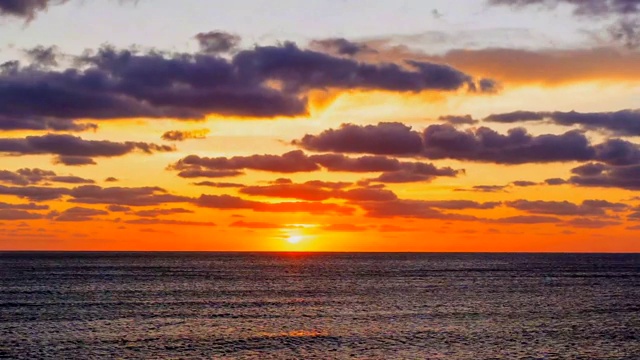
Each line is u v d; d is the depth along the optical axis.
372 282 145.12
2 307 90.25
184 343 63.72
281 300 102.19
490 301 102.00
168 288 125.00
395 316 83.44
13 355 57.66
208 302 98.62
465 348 61.88
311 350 60.81
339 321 78.75
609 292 119.31
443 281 149.25
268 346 62.53
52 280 146.12
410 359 57.19
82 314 83.56
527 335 68.88
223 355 58.41
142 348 61.06
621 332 71.12
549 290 123.12
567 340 66.06
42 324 74.75
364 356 58.34
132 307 91.50
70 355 57.81
